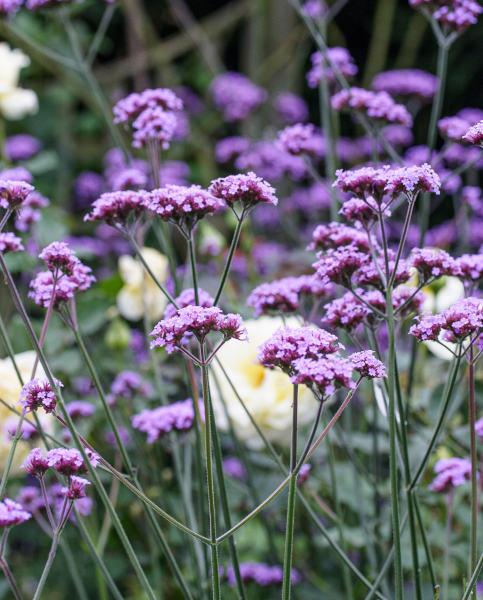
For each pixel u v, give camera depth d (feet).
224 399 3.66
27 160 6.63
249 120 7.10
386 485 3.77
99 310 4.28
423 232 3.66
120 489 4.08
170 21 10.52
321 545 3.75
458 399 3.85
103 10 10.06
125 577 4.31
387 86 5.07
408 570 3.67
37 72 8.63
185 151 8.83
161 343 2.71
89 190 8.02
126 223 3.08
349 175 2.90
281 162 5.66
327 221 6.71
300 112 7.54
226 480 3.91
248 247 4.93
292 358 2.70
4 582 4.36
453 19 3.78
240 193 2.88
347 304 3.04
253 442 3.65
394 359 2.85
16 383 3.54
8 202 2.92
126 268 4.37
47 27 8.17
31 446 3.39
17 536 4.50
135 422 3.48
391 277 2.85
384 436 4.00
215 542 2.66
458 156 5.21
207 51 8.63
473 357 2.92
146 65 9.00
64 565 4.30
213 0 11.09
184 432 3.47
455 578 3.77
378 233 3.91
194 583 3.72
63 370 4.17
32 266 4.40
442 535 3.70
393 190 2.85
